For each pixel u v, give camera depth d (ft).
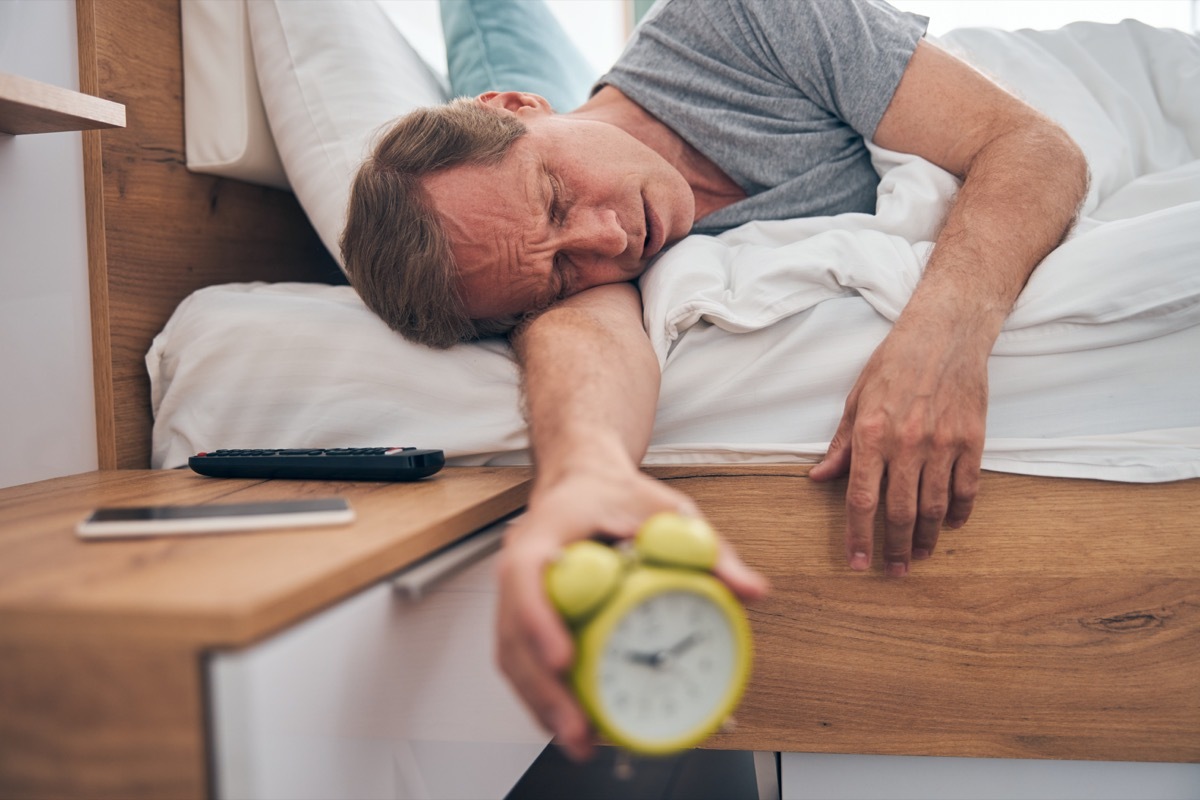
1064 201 2.82
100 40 3.16
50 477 2.93
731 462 2.66
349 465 2.41
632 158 3.14
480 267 2.83
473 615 2.07
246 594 1.28
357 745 1.53
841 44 3.35
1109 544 2.50
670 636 1.32
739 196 3.70
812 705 2.64
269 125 3.82
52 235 2.98
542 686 1.28
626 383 2.21
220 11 3.64
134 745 1.25
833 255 2.75
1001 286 2.55
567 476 1.58
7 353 2.79
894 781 2.69
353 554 1.54
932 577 2.55
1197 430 2.48
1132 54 4.18
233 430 2.90
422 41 4.80
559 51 4.81
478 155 2.84
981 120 3.15
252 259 4.12
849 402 2.50
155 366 3.19
